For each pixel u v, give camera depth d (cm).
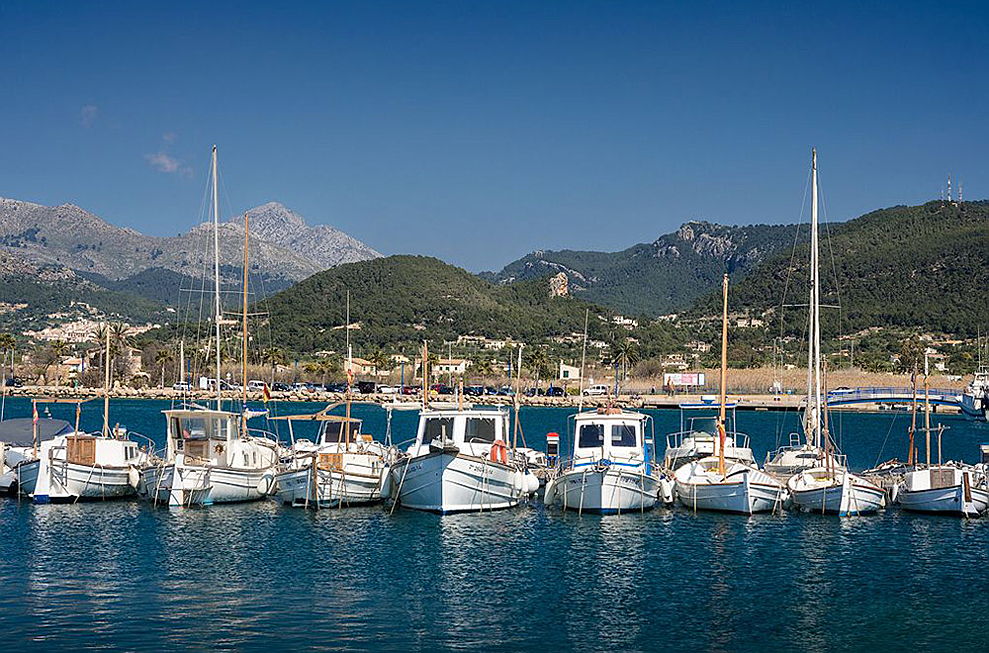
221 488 6300
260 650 3572
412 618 3962
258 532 5512
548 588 4428
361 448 6975
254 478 6469
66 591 4284
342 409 19925
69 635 3706
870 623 3978
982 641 3775
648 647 3669
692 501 6350
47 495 6419
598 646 3672
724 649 3666
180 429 6550
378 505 6359
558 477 6284
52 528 5594
